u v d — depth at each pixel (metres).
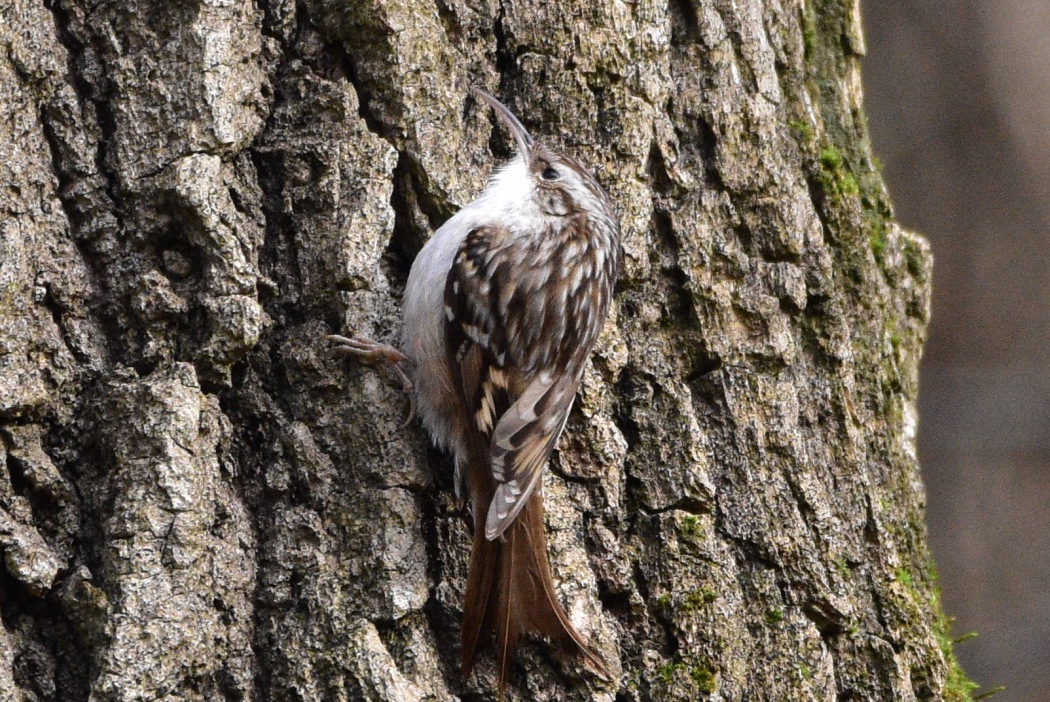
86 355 4.90
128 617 4.57
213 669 4.76
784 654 5.70
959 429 14.55
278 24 5.39
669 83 6.08
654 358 5.87
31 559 4.61
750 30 6.29
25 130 4.90
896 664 6.00
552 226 5.81
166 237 5.03
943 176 14.97
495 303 5.68
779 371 6.03
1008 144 14.79
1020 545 14.23
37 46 4.96
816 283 6.27
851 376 6.35
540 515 5.39
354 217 5.28
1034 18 14.91
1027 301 14.65
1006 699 13.65
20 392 4.70
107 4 5.09
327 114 5.38
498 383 5.70
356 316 5.25
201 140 5.03
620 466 5.68
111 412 4.81
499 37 5.85
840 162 6.76
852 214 6.72
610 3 5.90
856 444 6.27
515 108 5.87
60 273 4.90
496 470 5.32
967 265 14.83
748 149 6.18
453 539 5.37
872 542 6.20
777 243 6.16
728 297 6.01
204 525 4.80
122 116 5.04
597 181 5.86
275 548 5.02
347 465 5.18
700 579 5.59
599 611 5.43
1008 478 14.41
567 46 5.85
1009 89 14.82
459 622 5.21
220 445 5.02
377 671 4.82
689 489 5.68
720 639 5.55
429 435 5.48
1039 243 14.67
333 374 5.22
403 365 5.35
